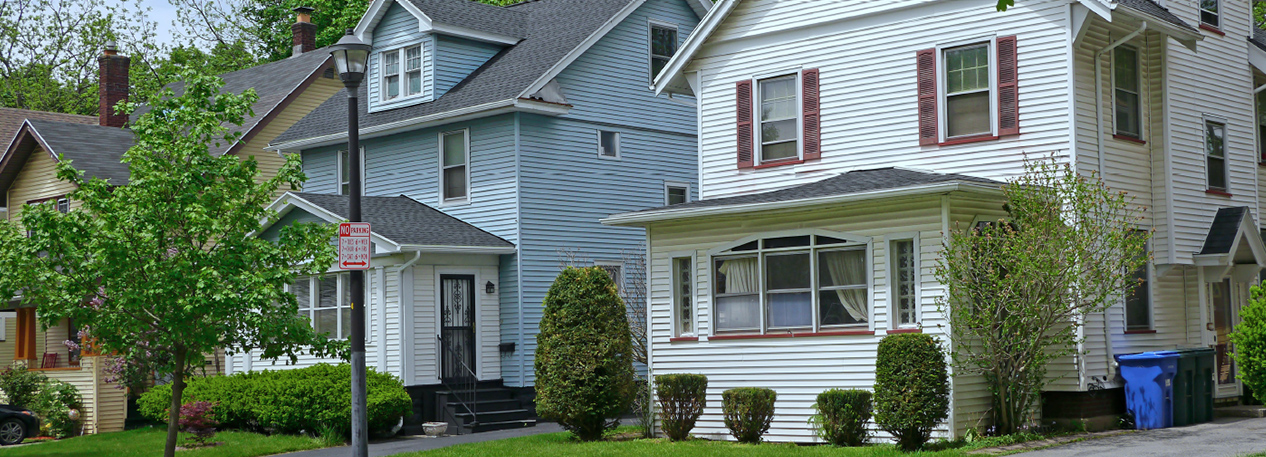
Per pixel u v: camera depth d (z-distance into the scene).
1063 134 18.03
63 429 26.05
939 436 16.86
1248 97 22.12
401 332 23.53
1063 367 17.97
